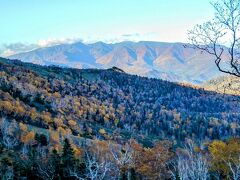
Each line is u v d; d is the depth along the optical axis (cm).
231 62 1474
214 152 5888
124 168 3225
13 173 6284
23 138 11531
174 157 6269
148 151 6662
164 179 6094
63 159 5819
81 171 4669
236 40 1466
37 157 6531
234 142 6234
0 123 13038
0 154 7444
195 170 3097
